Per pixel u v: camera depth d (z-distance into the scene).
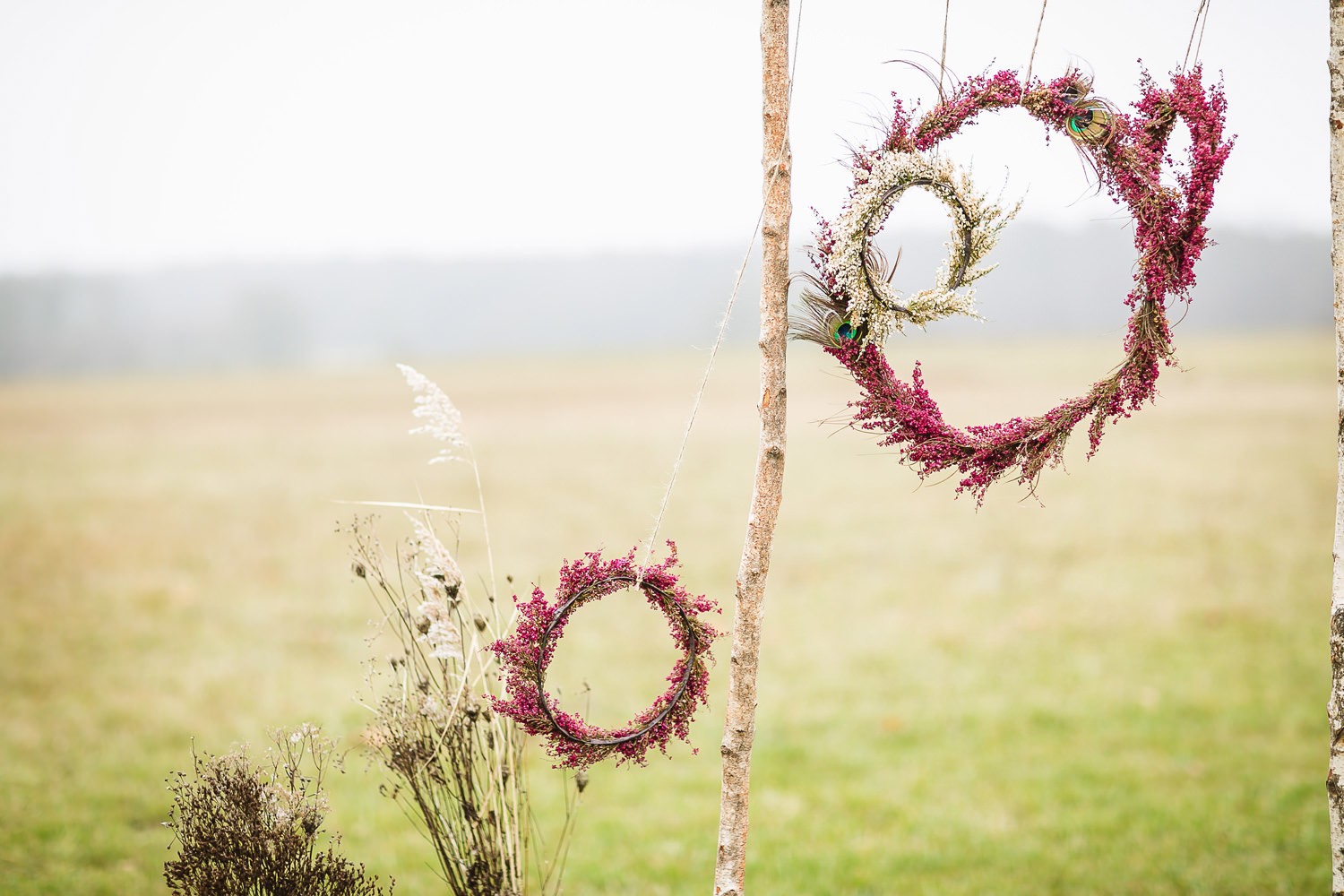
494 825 3.02
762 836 5.34
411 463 21.81
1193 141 2.63
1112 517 14.48
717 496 17.39
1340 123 2.63
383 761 3.13
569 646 8.99
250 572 11.93
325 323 104.50
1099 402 2.76
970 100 2.68
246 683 7.84
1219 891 4.48
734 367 47.19
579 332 101.31
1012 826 5.36
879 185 2.62
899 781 6.10
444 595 3.04
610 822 5.60
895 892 4.61
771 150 2.68
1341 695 2.69
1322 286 76.56
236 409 36.91
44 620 9.70
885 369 2.76
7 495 17.84
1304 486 16.23
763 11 2.66
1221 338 59.72
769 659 8.79
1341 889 2.69
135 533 14.30
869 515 15.55
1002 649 8.82
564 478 19.58
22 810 5.43
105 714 7.09
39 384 60.00
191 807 2.95
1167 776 6.00
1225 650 8.47
